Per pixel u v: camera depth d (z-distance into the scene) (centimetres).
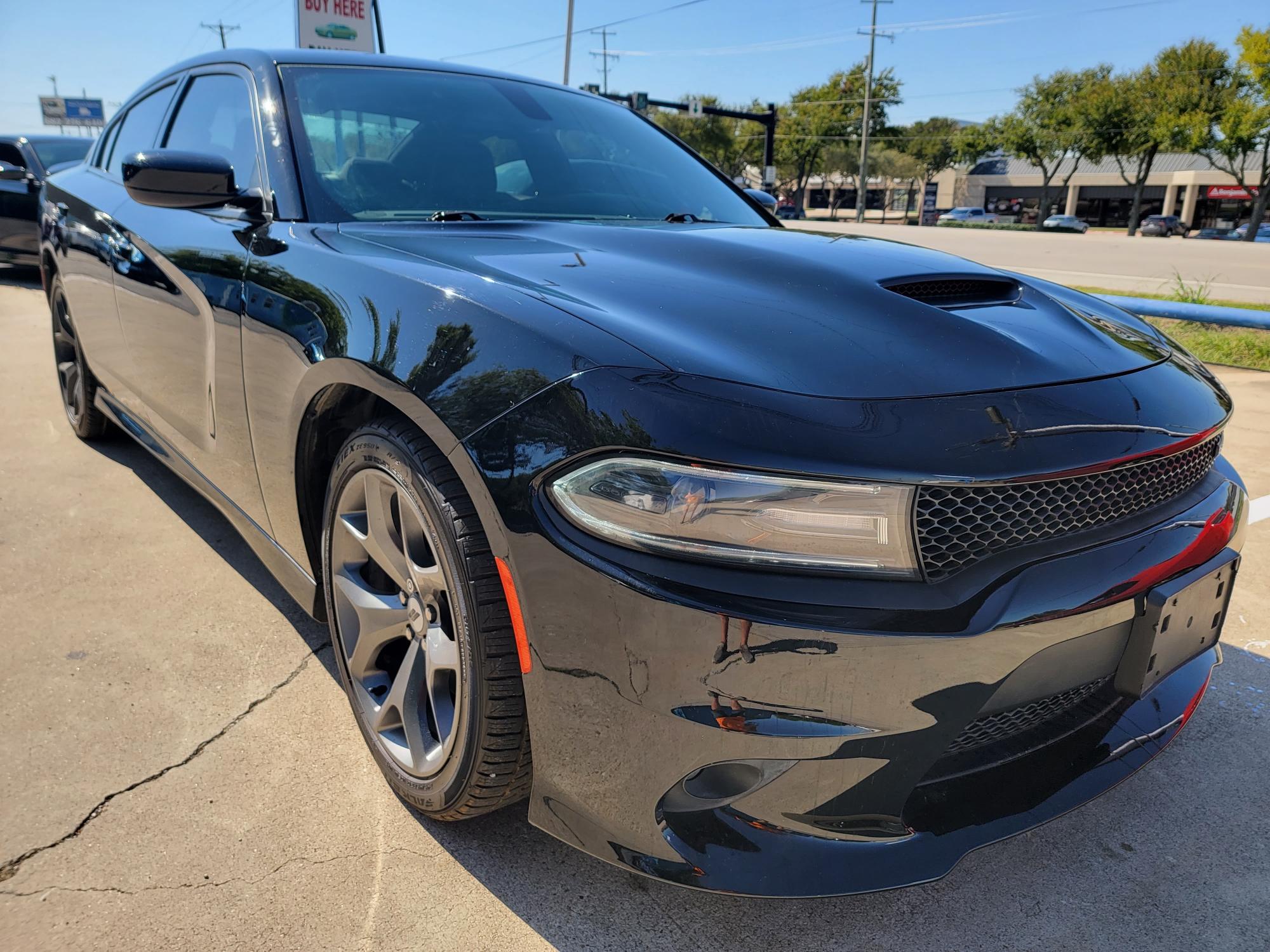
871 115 6300
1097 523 139
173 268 233
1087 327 174
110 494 331
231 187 214
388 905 153
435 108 251
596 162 263
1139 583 138
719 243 189
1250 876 168
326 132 227
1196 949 151
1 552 279
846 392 130
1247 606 274
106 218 296
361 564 182
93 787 177
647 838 130
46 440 393
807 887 127
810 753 123
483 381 137
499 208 229
